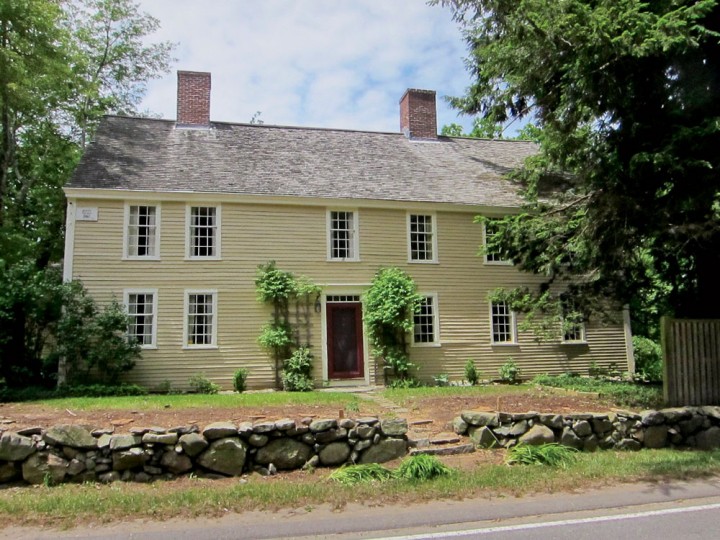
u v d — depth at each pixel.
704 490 6.52
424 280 18.69
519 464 7.71
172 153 18.34
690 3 9.79
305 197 17.61
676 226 10.60
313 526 5.35
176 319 16.36
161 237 16.56
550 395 11.88
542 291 15.41
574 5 8.90
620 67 9.73
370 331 17.72
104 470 6.97
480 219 14.59
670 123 10.36
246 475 7.31
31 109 21.48
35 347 15.45
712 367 10.55
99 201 16.16
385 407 10.97
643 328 25.30
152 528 5.34
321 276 17.67
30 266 15.21
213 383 16.27
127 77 27.16
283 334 16.72
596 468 7.37
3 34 16.67
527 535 5.04
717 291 11.93
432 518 5.56
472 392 13.34
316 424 7.75
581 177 12.27
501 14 11.05
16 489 6.61
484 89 17.64
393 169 20.31
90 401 11.80
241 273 17.00
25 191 23.48
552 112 11.28
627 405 10.45
